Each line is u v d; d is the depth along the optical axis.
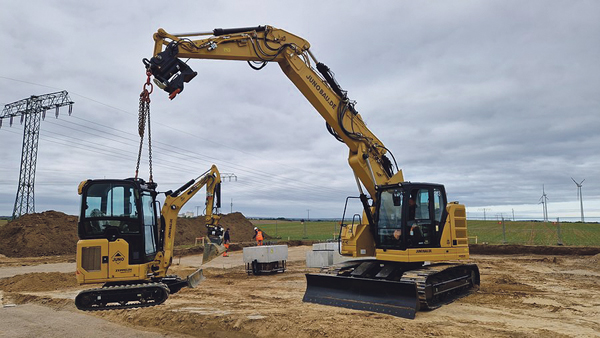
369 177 11.69
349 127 11.54
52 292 14.38
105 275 9.02
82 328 9.66
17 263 24.52
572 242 30.22
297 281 16.20
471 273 13.24
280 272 19.16
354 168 11.75
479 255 26.45
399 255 10.82
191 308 10.78
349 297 10.75
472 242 30.98
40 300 12.69
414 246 10.84
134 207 9.47
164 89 9.54
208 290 14.20
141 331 9.34
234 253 31.53
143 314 10.37
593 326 8.77
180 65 9.66
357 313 9.95
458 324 8.88
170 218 10.62
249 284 15.75
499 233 40.34
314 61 11.24
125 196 9.47
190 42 9.81
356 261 12.58
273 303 11.55
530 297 12.06
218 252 11.70
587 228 46.81
